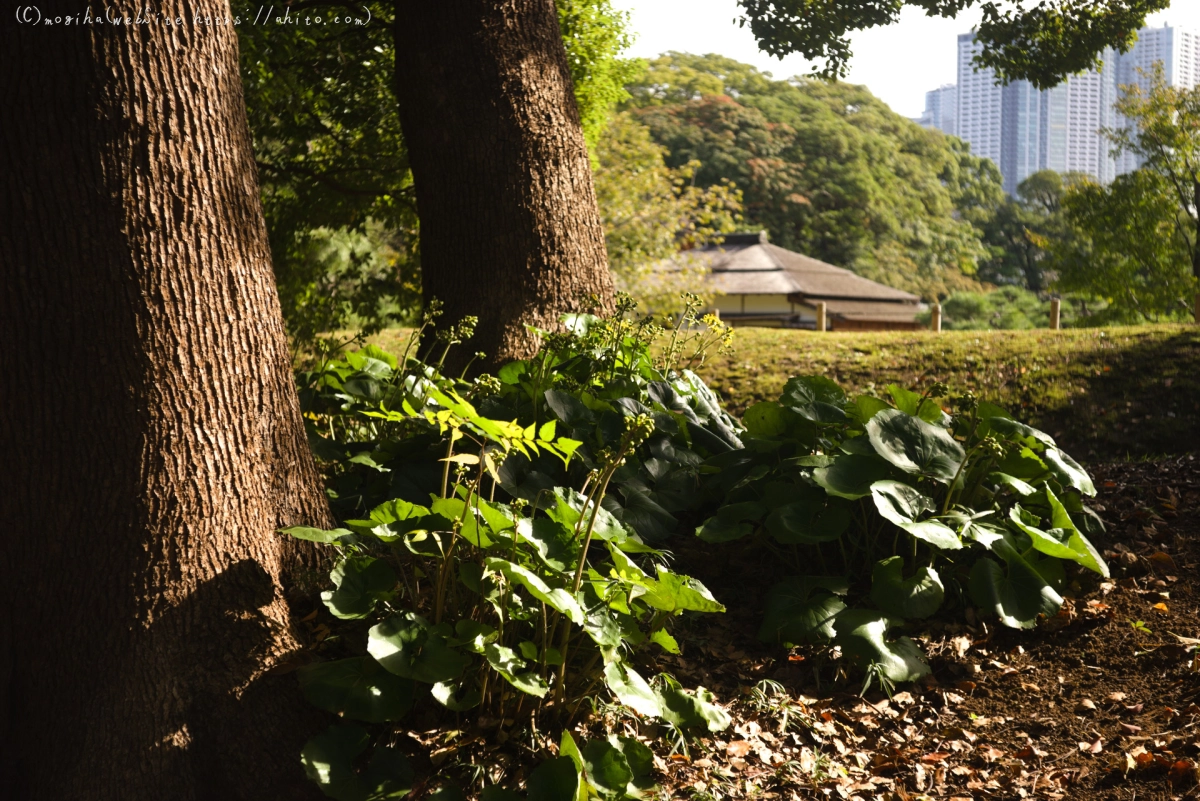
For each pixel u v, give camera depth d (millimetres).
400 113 5715
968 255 48750
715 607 2686
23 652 2648
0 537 2645
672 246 17531
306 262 9633
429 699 2840
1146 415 7199
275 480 3018
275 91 7926
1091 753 2916
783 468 4219
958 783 2887
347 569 2828
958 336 9781
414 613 2777
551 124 5508
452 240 5434
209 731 2600
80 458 2617
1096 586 3973
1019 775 2869
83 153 2588
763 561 4168
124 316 2637
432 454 4230
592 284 5613
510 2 5434
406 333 11352
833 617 3551
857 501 4168
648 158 17875
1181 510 4703
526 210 5383
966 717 3248
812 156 43094
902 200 44875
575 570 2756
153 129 2691
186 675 2623
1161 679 3246
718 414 5121
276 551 2982
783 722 3137
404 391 4801
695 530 4117
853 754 3061
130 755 2525
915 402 4387
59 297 2590
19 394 2600
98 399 2619
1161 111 22703
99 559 2623
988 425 4133
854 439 4031
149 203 2682
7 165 2566
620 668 2811
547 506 3814
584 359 4863
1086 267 23172
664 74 44469
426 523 2773
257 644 2738
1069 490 4312
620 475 4145
